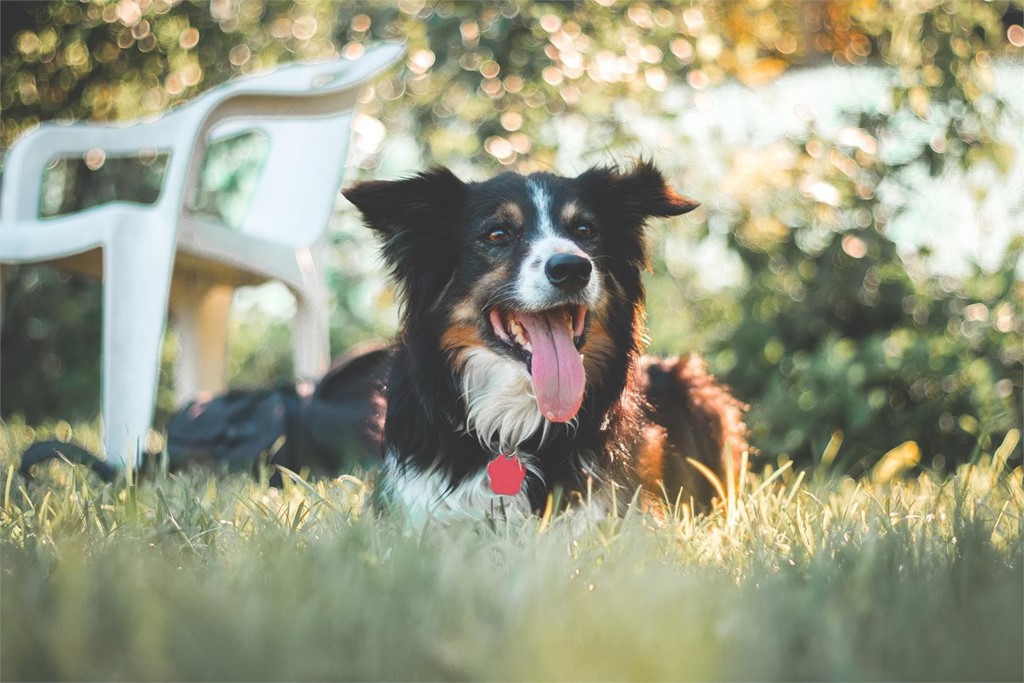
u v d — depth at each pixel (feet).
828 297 18.25
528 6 19.02
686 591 6.87
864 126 18.76
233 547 8.34
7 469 11.33
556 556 7.68
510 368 10.71
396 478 10.73
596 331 11.03
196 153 14.15
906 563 7.71
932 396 16.94
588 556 7.99
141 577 6.92
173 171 13.88
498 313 10.78
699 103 20.29
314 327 16.20
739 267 19.95
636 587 6.88
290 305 24.94
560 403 10.26
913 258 18.19
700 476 12.50
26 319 22.35
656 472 11.56
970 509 9.32
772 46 21.86
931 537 8.43
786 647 6.08
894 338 17.48
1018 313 16.85
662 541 8.55
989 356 16.87
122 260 13.61
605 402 11.00
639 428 11.54
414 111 21.15
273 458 13.19
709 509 12.47
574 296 10.39
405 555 7.53
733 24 21.35
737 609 6.57
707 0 20.98
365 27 20.31
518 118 19.56
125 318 13.52
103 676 5.60
